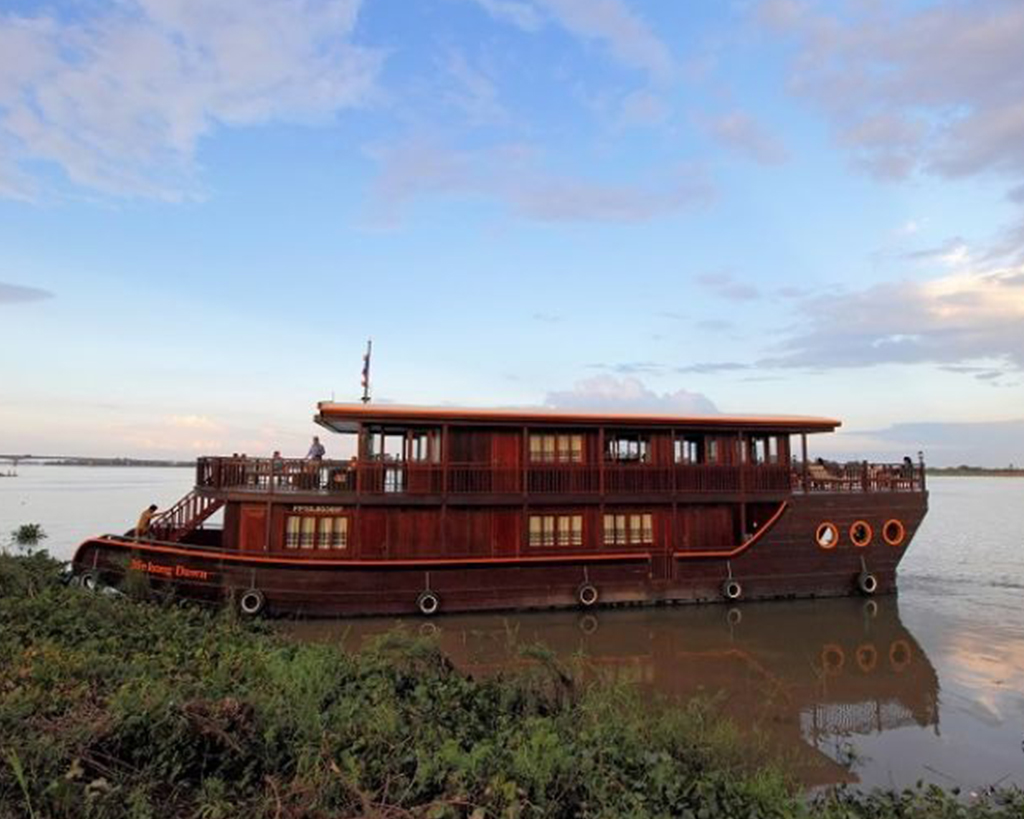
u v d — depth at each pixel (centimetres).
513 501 2108
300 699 795
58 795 527
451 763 657
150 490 9912
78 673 865
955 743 1155
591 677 1483
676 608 2170
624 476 2212
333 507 2008
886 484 2427
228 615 1614
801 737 1176
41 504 6519
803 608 2194
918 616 2108
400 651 1069
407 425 2112
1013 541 4138
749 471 2302
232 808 567
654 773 700
